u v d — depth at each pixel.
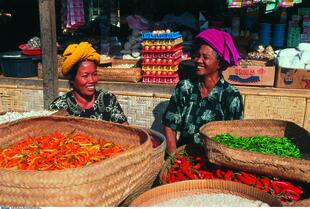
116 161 1.45
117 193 1.49
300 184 2.04
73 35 6.22
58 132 2.20
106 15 6.23
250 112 4.51
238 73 4.66
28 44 5.54
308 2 6.08
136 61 5.56
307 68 4.54
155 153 1.98
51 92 4.76
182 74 5.20
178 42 4.98
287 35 5.46
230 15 5.98
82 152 1.86
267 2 4.15
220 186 1.74
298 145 2.43
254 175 2.08
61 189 1.33
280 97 4.39
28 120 2.08
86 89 2.63
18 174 1.32
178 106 2.97
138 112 4.87
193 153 2.52
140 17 5.88
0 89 5.30
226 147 1.95
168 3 7.38
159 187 1.67
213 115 2.85
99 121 2.09
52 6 4.53
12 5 8.85
